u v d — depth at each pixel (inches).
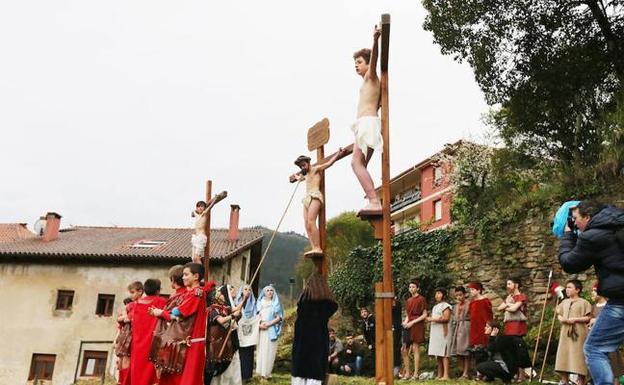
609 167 516.7
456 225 661.9
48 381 877.2
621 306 182.4
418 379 404.5
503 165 785.6
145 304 281.1
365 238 1567.4
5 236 1066.1
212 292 319.9
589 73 630.5
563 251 195.5
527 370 403.2
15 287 924.0
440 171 1206.9
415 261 671.8
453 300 609.3
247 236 1066.7
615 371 261.4
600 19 622.5
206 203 426.3
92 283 914.1
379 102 224.2
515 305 369.1
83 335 890.1
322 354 222.2
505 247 577.3
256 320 400.8
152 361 242.1
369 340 480.4
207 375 307.0
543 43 652.1
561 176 572.1
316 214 237.9
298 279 1690.5
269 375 406.9
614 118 542.3
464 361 406.3
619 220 182.7
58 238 1039.0
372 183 216.1
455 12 647.8
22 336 900.0
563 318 330.3
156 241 1016.9
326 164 241.9
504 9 643.5
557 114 670.5
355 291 729.0
